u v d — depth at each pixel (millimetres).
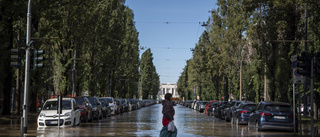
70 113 22875
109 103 41375
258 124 21281
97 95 57375
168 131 12289
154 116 39844
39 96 51406
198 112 56125
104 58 53844
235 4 43875
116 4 55125
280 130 22188
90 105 29250
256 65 39812
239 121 26359
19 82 35656
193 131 21031
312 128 17172
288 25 29906
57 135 17578
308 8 26594
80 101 27688
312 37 28875
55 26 33062
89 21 37188
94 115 30203
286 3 27969
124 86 86250
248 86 54719
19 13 29438
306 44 26938
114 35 54906
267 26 30516
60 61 38875
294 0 27641
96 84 52969
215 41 60094
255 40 33531
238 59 50594
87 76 50812
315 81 27750
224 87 65500
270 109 21234
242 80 54625
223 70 63156
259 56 33250
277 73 30672
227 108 31781
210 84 74625
